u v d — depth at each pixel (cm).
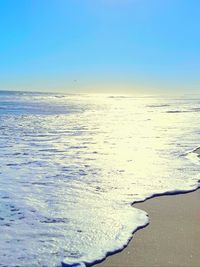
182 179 800
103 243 458
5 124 2033
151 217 560
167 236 485
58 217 550
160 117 2920
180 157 1079
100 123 2261
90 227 511
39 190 697
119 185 743
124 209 592
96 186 732
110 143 1362
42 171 866
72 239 470
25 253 427
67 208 593
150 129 1917
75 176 818
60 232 492
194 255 429
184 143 1380
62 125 2073
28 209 584
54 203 618
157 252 436
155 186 738
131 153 1140
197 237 482
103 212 577
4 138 1448
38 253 428
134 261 413
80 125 2097
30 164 945
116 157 1066
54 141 1394
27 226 512
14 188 709
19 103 5172
